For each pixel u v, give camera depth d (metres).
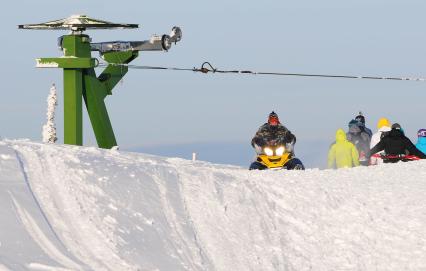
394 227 30.56
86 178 27.42
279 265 25.56
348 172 42.56
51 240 21.61
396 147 57.59
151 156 45.88
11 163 26.84
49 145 34.72
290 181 36.09
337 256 27.38
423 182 38.97
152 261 22.52
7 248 20.17
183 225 26.55
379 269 26.47
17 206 23.11
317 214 31.44
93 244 22.34
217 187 32.03
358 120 64.88
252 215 29.73
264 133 51.47
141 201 27.22
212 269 23.64
